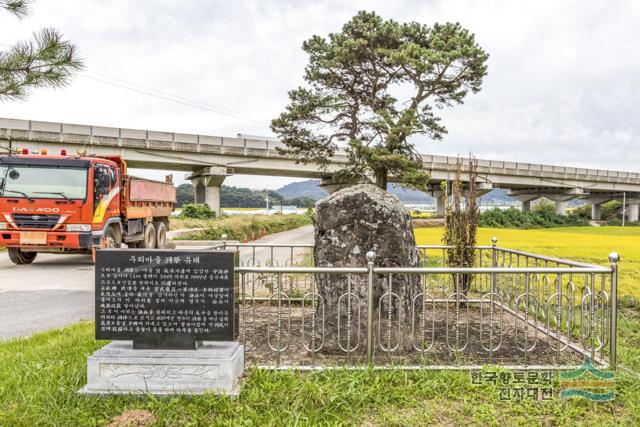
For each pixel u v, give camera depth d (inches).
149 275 155.9
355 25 1083.3
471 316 270.5
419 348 200.2
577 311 289.6
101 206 490.6
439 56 981.2
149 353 154.3
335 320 196.4
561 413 144.3
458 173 321.4
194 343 155.4
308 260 561.0
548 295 235.3
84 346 204.8
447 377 165.9
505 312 282.0
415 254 208.1
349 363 175.0
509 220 2132.1
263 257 703.1
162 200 708.7
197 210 1533.0
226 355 155.0
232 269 155.6
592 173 2463.1
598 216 3117.6
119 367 153.9
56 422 135.9
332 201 201.9
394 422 138.1
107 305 156.3
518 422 139.3
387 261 195.3
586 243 903.7
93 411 143.0
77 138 1277.1
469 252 313.6
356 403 147.7
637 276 461.7
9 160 474.6
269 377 163.2
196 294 155.6
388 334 178.9
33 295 361.1
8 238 470.9
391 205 199.3
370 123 1063.6
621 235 1309.1
